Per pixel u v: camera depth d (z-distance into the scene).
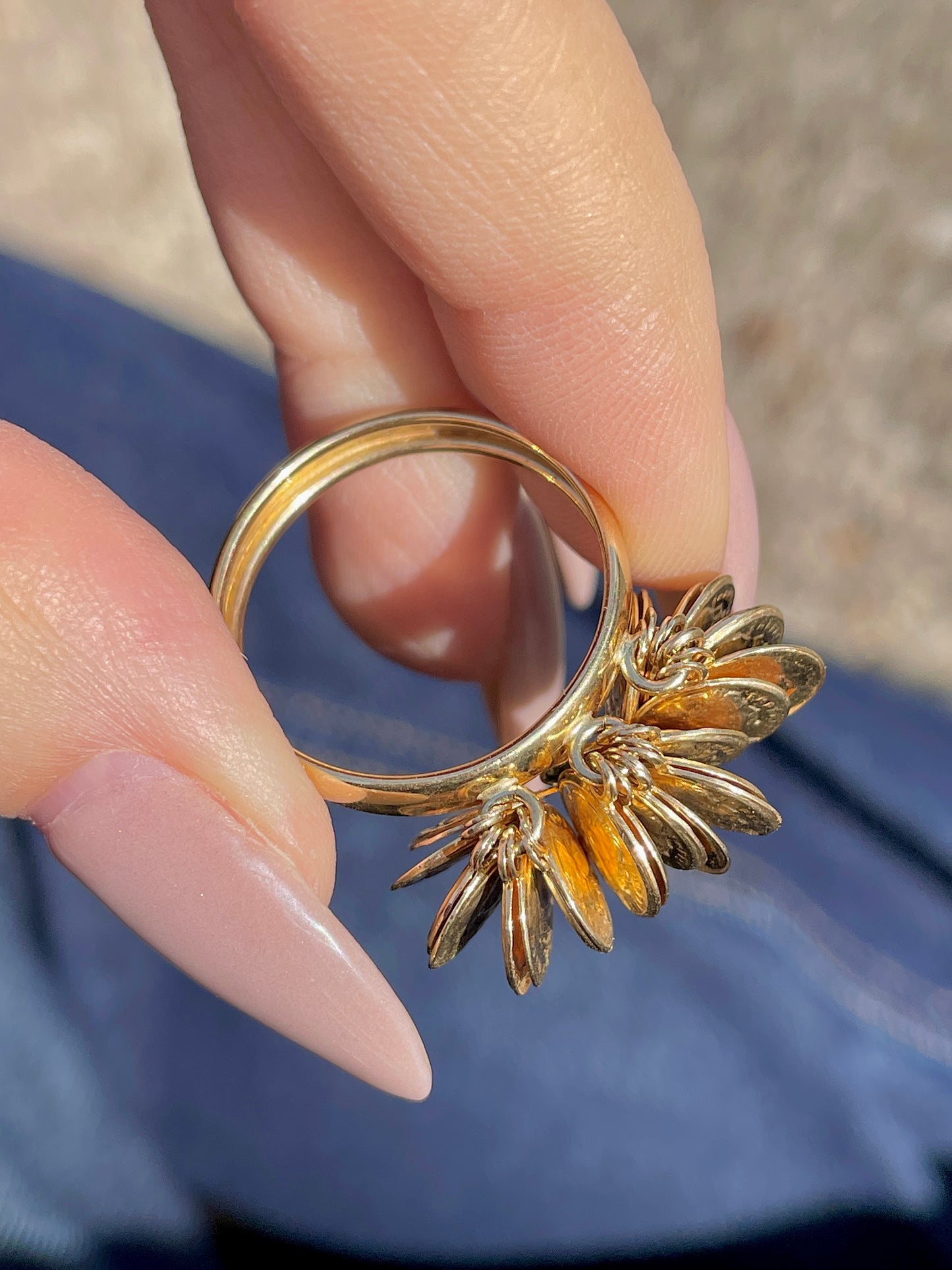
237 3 0.06
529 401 0.08
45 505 0.06
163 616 0.06
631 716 0.07
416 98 0.06
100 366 0.13
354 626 0.10
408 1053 0.06
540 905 0.06
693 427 0.07
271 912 0.06
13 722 0.06
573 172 0.07
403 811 0.06
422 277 0.07
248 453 0.13
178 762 0.06
